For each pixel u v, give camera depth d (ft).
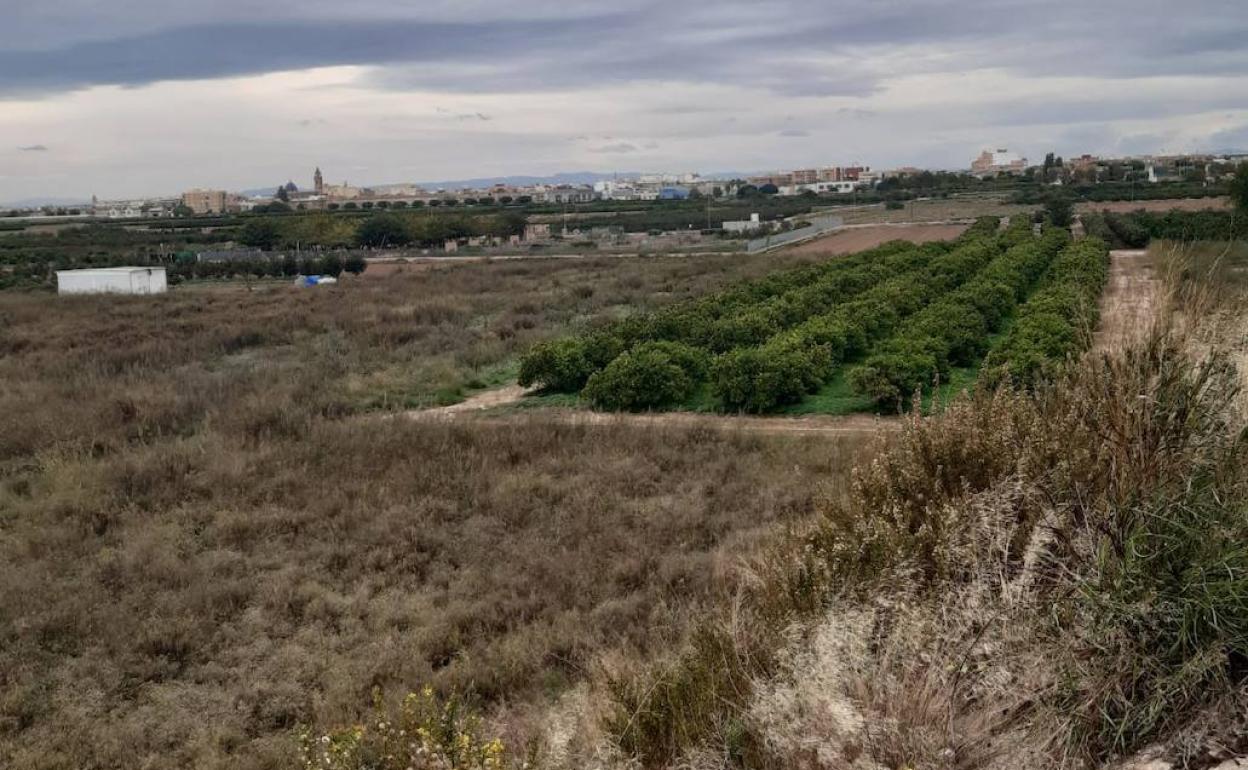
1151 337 16.06
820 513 19.63
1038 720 11.61
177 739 20.65
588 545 29.99
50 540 32.04
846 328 63.46
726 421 48.14
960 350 59.47
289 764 18.74
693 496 33.83
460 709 18.89
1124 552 12.96
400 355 70.59
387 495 35.86
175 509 35.12
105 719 21.56
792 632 13.97
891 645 13.07
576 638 23.06
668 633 21.83
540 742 16.02
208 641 25.12
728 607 18.30
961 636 13.09
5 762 19.61
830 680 12.39
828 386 55.88
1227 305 17.04
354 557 30.19
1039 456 15.89
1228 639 11.36
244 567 29.66
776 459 38.88
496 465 39.11
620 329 67.87
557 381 58.03
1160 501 13.04
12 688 22.68
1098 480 14.61
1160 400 14.85
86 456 42.16
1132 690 11.59
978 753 11.46
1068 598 12.95
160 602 26.96
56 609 26.50
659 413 52.01
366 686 22.12
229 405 50.80
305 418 46.83
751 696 13.47
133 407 50.29
